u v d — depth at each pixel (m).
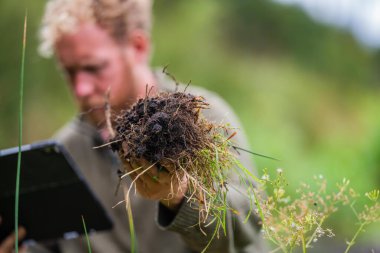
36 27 7.98
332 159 7.79
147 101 1.34
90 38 2.27
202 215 1.37
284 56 13.26
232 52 12.23
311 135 11.16
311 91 12.09
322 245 4.76
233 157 1.36
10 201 2.07
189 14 10.41
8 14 7.93
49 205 2.08
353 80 13.77
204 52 10.40
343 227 4.98
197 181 1.30
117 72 2.31
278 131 9.28
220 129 1.37
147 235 2.32
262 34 13.24
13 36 7.97
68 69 2.33
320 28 14.23
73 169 1.99
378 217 1.42
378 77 14.65
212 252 1.56
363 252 4.59
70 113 8.47
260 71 11.69
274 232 1.37
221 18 12.05
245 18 13.16
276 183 1.35
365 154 7.61
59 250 2.48
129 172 1.30
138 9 2.38
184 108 1.33
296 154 8.32
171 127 1.29
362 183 7.30
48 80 8.35
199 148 1.32
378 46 15.33
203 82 10.13
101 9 2.29
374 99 12.56
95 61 2.26
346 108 12.16
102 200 2.39
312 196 1.39
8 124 8.10
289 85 11.57
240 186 1.47
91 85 2.29
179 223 1.49
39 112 8.28
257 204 1.31
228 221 1.52
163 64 9.84
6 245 2.17
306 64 13.53
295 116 11.13
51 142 1.94
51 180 2.01
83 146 2.45
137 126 1.31
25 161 1.97
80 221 2.11
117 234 2.36
